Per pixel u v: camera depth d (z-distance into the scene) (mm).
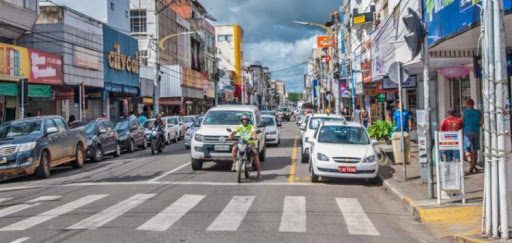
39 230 9711
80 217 10891
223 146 18578
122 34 44188
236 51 125688
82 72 36000
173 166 20734
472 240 8438
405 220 11008
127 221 10414
